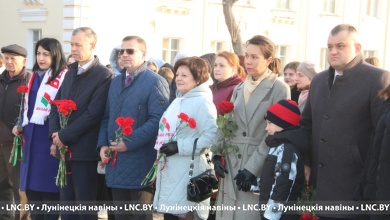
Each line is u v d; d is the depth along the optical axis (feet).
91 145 19.80
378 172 13.64
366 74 14.89
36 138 21.16
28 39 58.18
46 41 21.42
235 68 20.97
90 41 19.90
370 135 14.87
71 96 19.92
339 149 14.99
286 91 16.88
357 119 14.85
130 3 56.49
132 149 18.35
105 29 54.90
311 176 15.96
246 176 16.14
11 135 22.57
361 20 78.33
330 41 15.06
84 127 19.36
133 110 18.74
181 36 61.16
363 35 78.74
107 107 19.72
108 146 19.04
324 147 15.24
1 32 60.95
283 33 70.74
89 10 53.88
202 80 18.24
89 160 19.76
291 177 15.30
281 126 15.71
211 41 63.98
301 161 15.55
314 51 74.18
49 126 20.34
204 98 17.98
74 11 53.42
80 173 19.76
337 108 15.06
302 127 16.29
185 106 17.97
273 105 16.02
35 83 21.76
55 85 21.24
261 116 16.71
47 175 20.94
